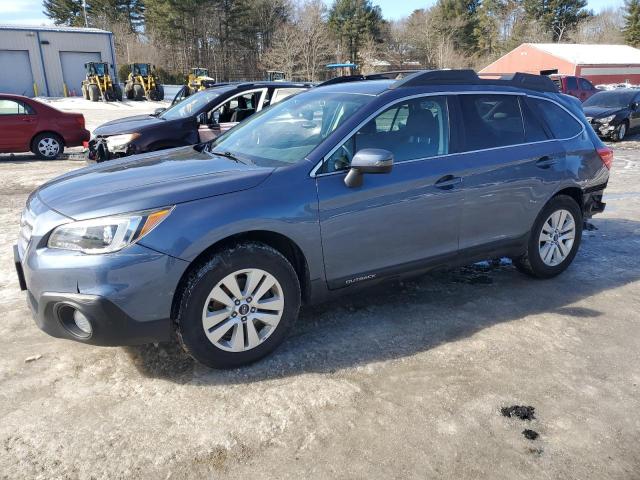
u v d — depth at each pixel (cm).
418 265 390
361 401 298
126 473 245
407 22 7969
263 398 299
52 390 305
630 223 680
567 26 7888
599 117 1584
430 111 394
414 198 372
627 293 457
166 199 299
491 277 488
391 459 254
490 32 7838
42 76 3691
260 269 320
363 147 361
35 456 254
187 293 300
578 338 375
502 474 247
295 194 329
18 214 710
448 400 300
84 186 331
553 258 477
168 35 5966
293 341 363
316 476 244
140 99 3500
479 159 405
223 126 829
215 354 316
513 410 292
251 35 6288
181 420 280
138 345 324
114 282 283
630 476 247
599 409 295
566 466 252
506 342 367
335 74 5819
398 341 365
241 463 252
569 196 476
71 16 6994
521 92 450
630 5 7669
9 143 1183
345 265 356
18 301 427
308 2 6606
